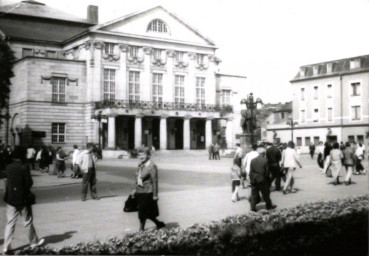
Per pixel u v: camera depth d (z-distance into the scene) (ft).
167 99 222.69
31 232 30.50
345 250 28.14
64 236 33.55
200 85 235.61
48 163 104.88
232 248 23.47
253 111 150.71
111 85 207.62
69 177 89.86
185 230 23.71
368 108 214.07
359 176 84.28
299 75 249.55
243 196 56.29
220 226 24.02
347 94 223.10
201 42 233.96
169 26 224.12
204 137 235.81
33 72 189.78
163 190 63.57
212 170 104.12
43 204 51.24
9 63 107.86
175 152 204.54
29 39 218.59
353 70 219.82
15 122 199.00
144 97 215.51
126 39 211.41
